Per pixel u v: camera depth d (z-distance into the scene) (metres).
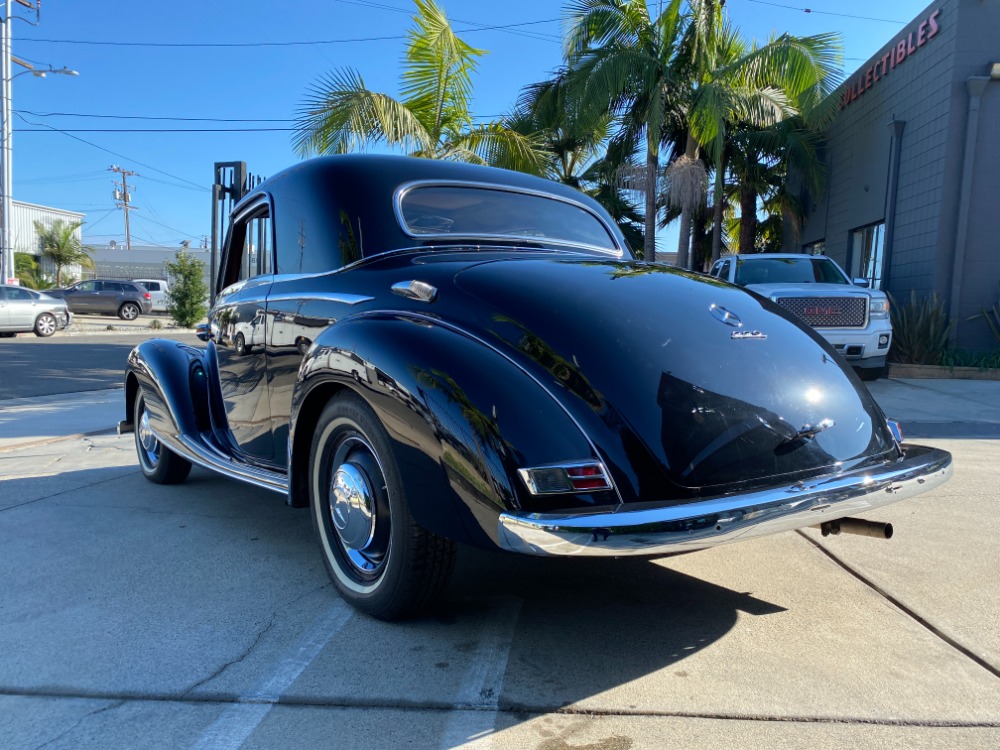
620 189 16.53
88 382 11.36
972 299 11.87
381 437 2.61
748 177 17.22
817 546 3.79
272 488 3.35
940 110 11.89
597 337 2.52
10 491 4.86
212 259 5.82
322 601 3.05
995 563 3.53
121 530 4.00
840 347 9.53
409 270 3.01
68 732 2.13
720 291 3.07
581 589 3.23
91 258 45.97
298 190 3.56
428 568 2.63
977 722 2.20
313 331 3.21
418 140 10.77
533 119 16.58
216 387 4.39
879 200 14.14
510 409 2.31
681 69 15.30
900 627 2.86
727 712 2.25
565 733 2.14
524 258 3.14
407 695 2.34
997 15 11.32
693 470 2.35
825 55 13.74
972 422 7.58
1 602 3.03
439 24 11.14
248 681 2.41
